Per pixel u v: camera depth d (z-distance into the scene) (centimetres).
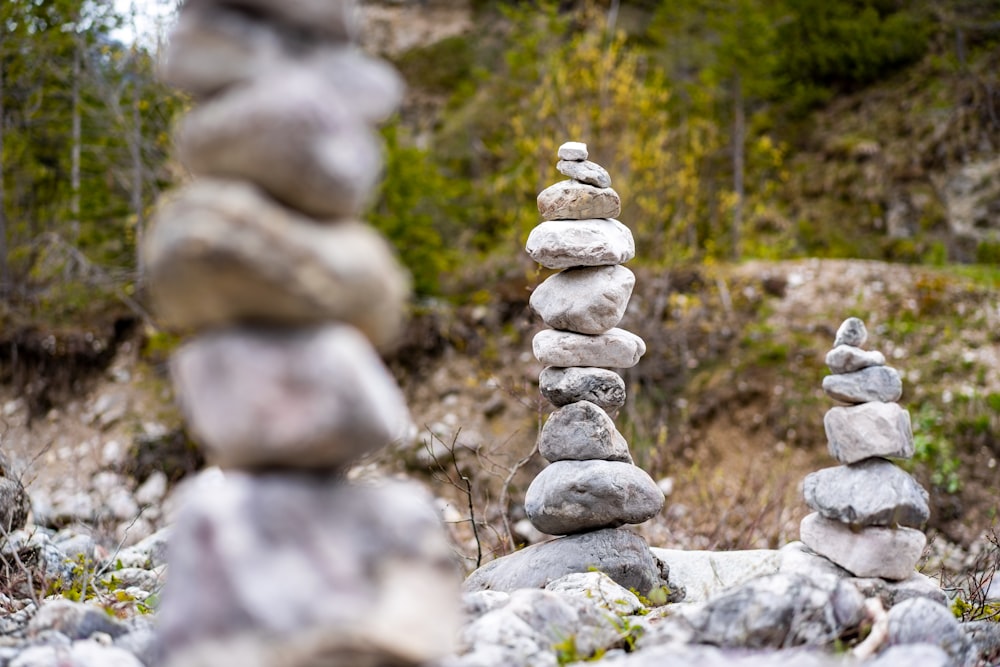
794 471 984
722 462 1015
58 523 984
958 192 1512
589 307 495
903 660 276
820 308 1118
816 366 1058
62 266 1223
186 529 202
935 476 935
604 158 1200
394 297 217
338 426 200
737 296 1145
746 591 317
